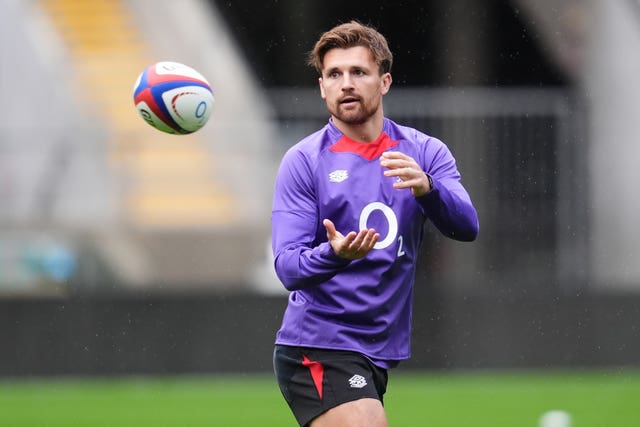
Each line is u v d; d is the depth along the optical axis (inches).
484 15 1827.0
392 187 578.2
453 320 1514.5
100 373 1510.8
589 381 1455.5
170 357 1514.5
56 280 1654.8
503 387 1398.9
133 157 1729.8
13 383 1497.3
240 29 2069.4
